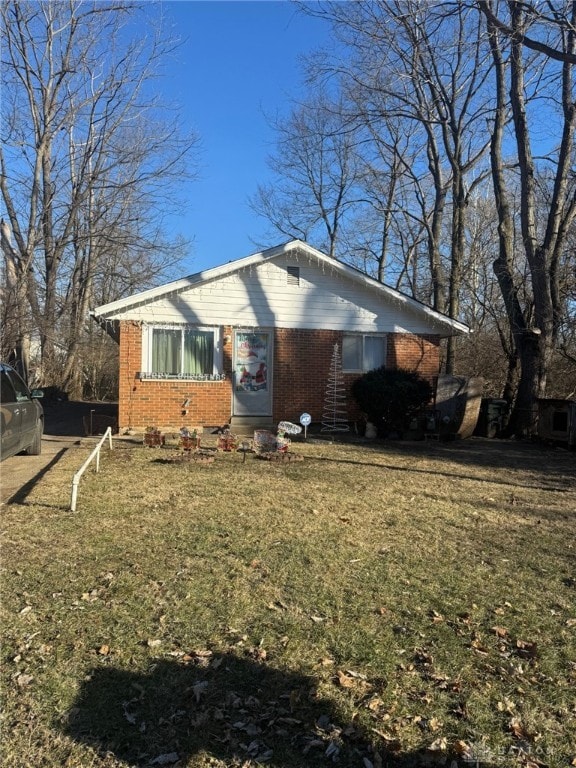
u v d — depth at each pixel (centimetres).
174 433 1350
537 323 1506
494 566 534
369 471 990
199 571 502
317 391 1522
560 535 637
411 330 1596
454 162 2133
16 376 1016
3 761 276
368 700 328
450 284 2256
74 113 2261
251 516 674
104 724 304
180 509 697
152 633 395
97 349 3600
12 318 1872
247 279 1466
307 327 1512
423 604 448
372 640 390
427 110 2122
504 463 1116
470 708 322
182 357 1431
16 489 789
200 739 296
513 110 1520
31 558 523
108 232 2398
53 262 2389
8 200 2242
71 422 1791
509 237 1630
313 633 398
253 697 329
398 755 287
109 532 602
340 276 1534
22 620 408
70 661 359
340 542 590
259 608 434
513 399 1695
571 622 423
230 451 1158
